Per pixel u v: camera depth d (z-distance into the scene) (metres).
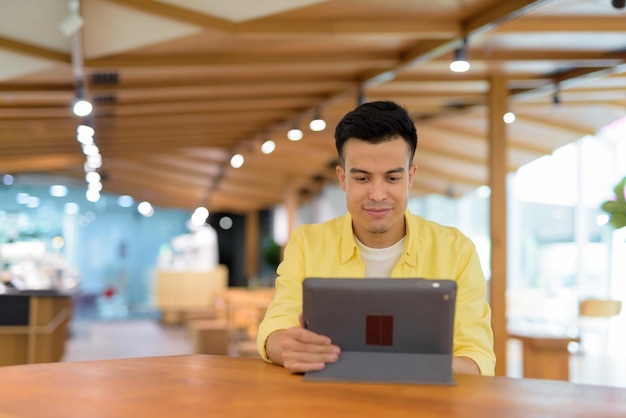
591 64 6.55
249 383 1.76
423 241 2.16
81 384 1.76
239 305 10.26
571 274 10.78
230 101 8.05
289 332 1.82
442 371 1.75
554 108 8.77
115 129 9.86
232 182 16.20
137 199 17.98
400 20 5.27
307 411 1.50
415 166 2.06
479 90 7.97
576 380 7.79
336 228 2.22
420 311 1.75
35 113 8.11
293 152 12.77
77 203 17.36
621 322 9.70
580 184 10.52
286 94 8.12
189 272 16.20
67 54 5.73
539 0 4.50
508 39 6.04
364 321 1.78
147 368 1.96
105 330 14.83
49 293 7.45
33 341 7.43
